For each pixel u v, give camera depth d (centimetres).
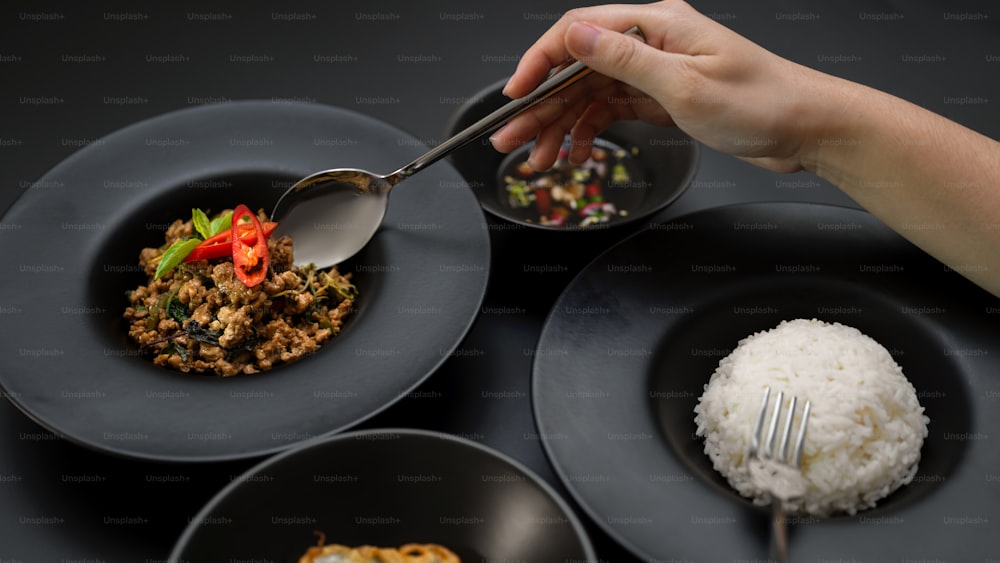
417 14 211
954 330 134
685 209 165
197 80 194
